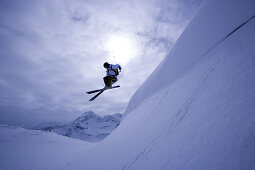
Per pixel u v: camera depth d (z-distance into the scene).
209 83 2.26
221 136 1.29
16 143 10.97
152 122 2.80
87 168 3.21
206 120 1.64
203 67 2.82
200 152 1.30
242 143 1.08
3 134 13.09
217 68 2.37
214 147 1.24
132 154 2.22
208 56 3.00
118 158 2.47
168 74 4.45
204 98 2.06
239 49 2.25
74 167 4.00
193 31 4.07
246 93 1.50
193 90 2.49
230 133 1.24
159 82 4.88
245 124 1.20
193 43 3.81
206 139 1.39
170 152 1.61
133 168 1.84
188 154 1.39
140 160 1.91
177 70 4.04
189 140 1.56
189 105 2.23
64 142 12.83
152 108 3.61
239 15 2.78
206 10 3.86
